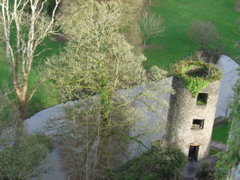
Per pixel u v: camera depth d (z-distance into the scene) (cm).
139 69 2464
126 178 2323
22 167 1947
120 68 2416
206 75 2383
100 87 2383
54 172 2497
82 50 2719
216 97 2344
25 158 1906
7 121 2094
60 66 2539
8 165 1877
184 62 2450
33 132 2862
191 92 2270
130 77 2538
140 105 3350
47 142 2742
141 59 2508
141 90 3581
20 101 2553
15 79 2527
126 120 2408
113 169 2520
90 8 3058
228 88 3856
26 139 1995
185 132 2444
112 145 2627
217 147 2820
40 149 2095
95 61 2389
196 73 2486
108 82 2441
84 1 3219
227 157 1078
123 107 2556
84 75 2422
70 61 2472
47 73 2578
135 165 2456
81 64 2455
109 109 2369
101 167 2430
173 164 2338
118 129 2584
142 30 4684
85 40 2481
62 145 2731
